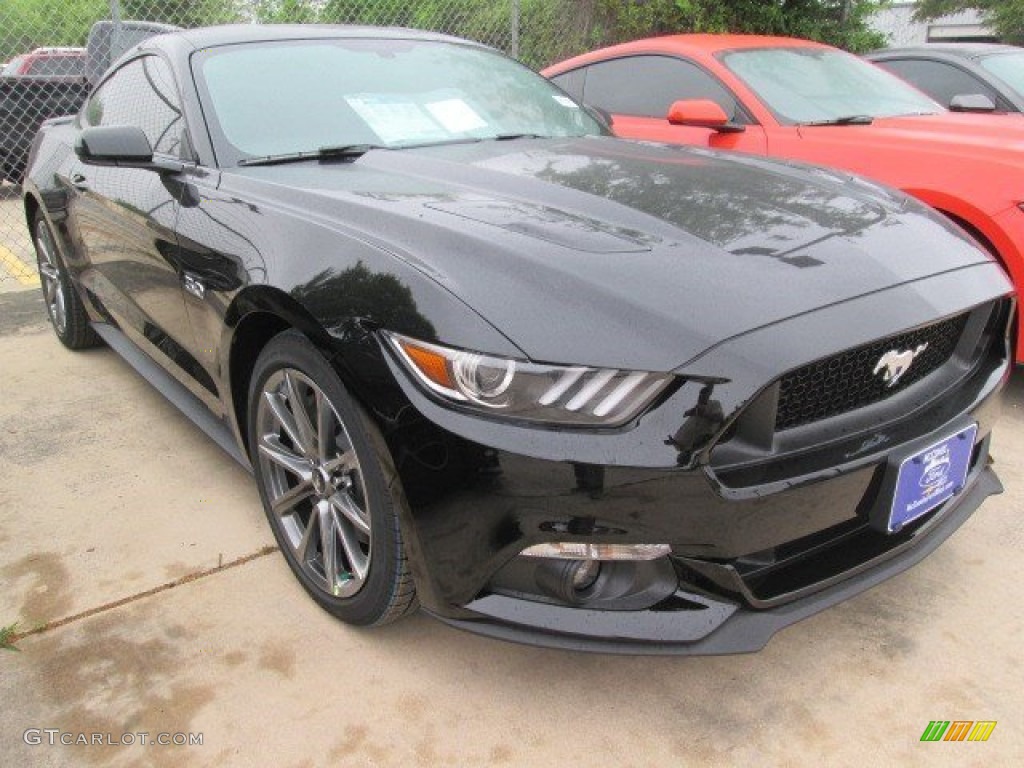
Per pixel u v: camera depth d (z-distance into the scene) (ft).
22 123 27.04
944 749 6.27
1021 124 13.78
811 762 6.19
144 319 10.52
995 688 6.84
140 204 9.73
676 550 5.84
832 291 6.31
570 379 5.60
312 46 10.62
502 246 6.34
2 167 27.32
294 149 9.18
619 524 5.67
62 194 12.52
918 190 12.22
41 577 8.38
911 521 6.80
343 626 7.63
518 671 7.12
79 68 26.53
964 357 7.42
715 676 7.06
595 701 6.80
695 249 6.60
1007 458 10.49
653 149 9.93
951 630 7.50
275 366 7.47
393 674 7.07
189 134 9.32
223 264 7.92
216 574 8.41
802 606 6.26
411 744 6.40
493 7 26.12
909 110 15.60
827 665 7.14
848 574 6.47
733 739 6.40
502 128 10.44
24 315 17.02
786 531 6.01
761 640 6.00
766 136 14.51
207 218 8.36
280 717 6.64
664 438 5.56
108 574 8.42
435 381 5.92
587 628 5.96
